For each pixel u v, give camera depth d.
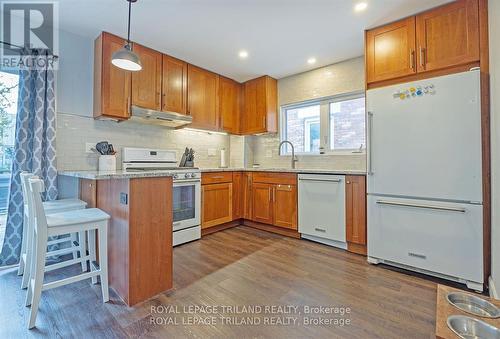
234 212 3.59
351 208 2.60
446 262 1.94
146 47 2.86
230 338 1.35
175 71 3.15
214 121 3.67
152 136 3.26
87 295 1.76
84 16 2.26
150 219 1.75
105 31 2.54
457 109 1.89
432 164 2.00
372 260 2.32
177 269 2.20
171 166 3.33
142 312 1.57
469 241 1.85
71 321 1.48
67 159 2.52
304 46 2.84
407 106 2.11
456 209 1.88
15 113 2.32
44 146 2.33
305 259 2.44
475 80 1.82
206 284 1.94
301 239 3.07
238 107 4.09
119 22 2.36
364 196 2.50
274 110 3.90
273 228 3.39
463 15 1.97
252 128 3.97
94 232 1.93
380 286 1.91
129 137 3.02
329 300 1.72
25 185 1.80
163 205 1.83
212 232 3.35
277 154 3.99
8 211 2.21
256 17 2.28
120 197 1.73
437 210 1.97
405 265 2.14
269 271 2.17
